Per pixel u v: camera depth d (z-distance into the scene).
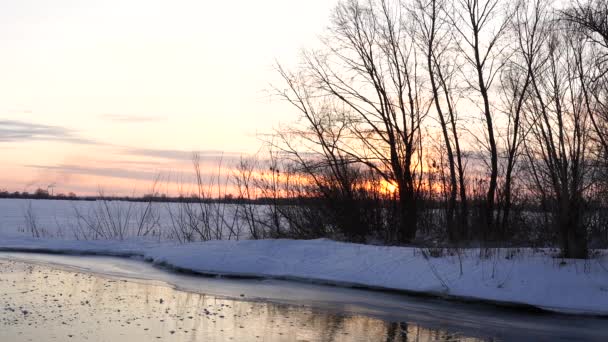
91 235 28.14
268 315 11.70
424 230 23.98
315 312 12.14
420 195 24.28
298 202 23.97
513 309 12.80
